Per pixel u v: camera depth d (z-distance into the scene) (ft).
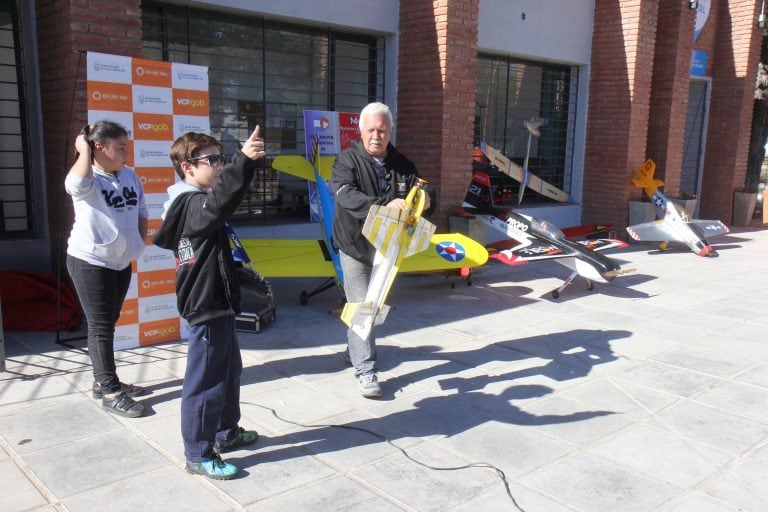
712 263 29.91
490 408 13.17
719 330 19.01
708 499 9.90
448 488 10.05
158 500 9.53
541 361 16.10
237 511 9.32
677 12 36.09
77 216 12.09
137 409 12.28
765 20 42.29
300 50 26.73
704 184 44.78
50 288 17.70
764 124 45.29
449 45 26.27
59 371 14.47
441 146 26.99
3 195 19.92
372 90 28.99
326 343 17.07
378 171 13.16
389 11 27.50
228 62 24.81
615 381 14.82
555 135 37.50
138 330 16.17
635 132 35.40
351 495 9.80
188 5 22.76
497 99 34.24
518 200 33.12
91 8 16.52
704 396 13.99
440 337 17.99
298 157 21.24
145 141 15.44
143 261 15.94
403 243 12.10
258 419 12.40
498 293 23.45
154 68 15.38
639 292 23.85
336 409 12.96
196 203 9.19
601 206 36.81
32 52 18.75
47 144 18.94
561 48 34.55
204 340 9.69
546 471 10.65
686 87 37.96
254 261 19.33
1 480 9.96
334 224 13.46
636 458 11.15
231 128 25.36
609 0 34.94
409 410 13.00
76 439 11.35
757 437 12.05
